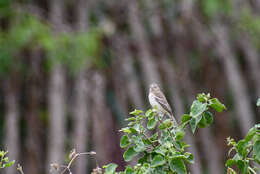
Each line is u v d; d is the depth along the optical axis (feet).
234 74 71.67
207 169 74.02
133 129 19.11
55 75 66.18
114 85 72.18
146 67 70.03
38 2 70.38
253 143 19.26
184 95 74.18
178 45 73.15
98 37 66.54
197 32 72.33
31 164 70.18
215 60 74.49
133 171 18.66
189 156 19.17
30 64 69.26
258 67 74.13
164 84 72.79
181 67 73.41
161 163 18.33
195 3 69.97
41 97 71.72
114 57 71.41
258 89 73.92
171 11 71.46
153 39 72.28
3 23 66.69
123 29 72.49
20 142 71.56
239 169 19.60
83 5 70.23
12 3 65.92
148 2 70.90
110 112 70.33
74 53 61.52
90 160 67.15
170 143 18.62
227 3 66.95
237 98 71.31
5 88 69.31
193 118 19.67
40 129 71.51
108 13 72.13
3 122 72.43
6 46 62.34
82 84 68.13
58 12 68.28
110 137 68.54
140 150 18.80
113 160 66.69
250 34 70.69
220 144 74.79
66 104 69.77
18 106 69.77
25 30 60.64
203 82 75.36
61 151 64.85
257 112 78.38
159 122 19.11
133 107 70.54
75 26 69.15
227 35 72.28
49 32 62.75
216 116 75.92
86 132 67.67
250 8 72.13
